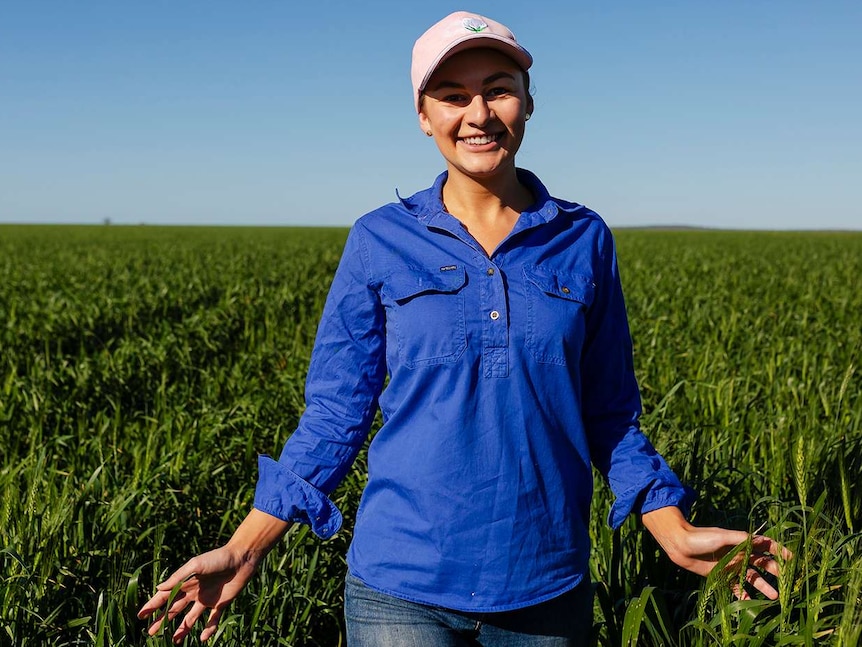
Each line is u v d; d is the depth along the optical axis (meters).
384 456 2.08
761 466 4.41
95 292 14.23
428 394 2.02
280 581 3.42
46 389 6.74
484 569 1.99
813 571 2.22
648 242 45.84
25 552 3.04
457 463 1.99
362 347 2.15
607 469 2.20
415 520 2.01
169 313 12.88
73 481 4.14
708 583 2.05
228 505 4.41
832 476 3.29
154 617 2.70
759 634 2.07
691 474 3.21
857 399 5.34
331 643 3.73
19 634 2.85
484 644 2.05
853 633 1.88
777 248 37.72
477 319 2.00
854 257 29.05
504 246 2.06
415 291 2.02
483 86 2.04
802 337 8.73
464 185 2.13
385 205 2.20
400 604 2.02
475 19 2.02
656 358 7.25
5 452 5.27
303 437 2.14
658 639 2.42
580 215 2.21
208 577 2.08
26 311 11.30
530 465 2.00
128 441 5.36
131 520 4.01
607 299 2.19
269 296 13.55
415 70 2.08
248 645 3.02
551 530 2.03
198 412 5.87
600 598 2.70
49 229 83.00
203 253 30.22
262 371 7.86
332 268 21.69
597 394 2.24
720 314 10.67
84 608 3.20
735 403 5.50
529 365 2.01
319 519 2.11
